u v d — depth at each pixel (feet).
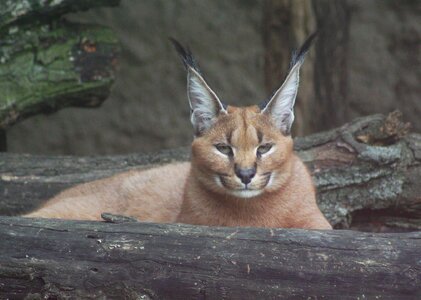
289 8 49.11
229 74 65.16
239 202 32.22
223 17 65.16
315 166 39.63
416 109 62.85
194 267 26.02
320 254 25.82
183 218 33.30
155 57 65.36
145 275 26.02
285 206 32.60
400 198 39.29
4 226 27.17
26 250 26.53
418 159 39.22
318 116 50.75
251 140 31.24
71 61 43.11
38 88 42.55
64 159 42.63
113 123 65.82
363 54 63.31
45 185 40.96
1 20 41.57
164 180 37.35
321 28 50.34
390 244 25.85
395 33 63.00
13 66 42.27
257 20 65.05
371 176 39.14
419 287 25.08
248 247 26.21
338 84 51.78
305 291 25.53
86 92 43.70
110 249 26.37
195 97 32.55
